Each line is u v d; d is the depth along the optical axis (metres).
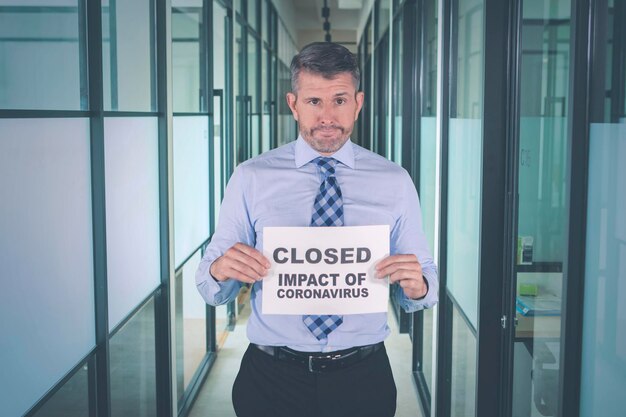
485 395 2.74
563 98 2.04
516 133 2.54
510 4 2.57
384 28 7.93
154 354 3.63
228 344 5.63
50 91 2.19
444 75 3.55
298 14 17.39
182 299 4.26
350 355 1.71
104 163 2.60
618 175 1.55
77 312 2.43
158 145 3.68
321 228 1.60
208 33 5.07
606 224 1.62
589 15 1.71
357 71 1.58
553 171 2.12
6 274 1.86
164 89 3.66
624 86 1.52
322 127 1.57
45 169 2.13
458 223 3.30
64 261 2.30
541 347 2.22
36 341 2.07
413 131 5.40
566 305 1.82
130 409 3.13
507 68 2.59
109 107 2.82
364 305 1.62
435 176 3.91
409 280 1.56
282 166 1.75
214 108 5.31
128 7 3.13
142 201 3.36
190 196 4.46
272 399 1.74
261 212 1.73
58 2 2.26
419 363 4.79
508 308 2.65
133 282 3.18
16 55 1.92
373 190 1.74
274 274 1.62
